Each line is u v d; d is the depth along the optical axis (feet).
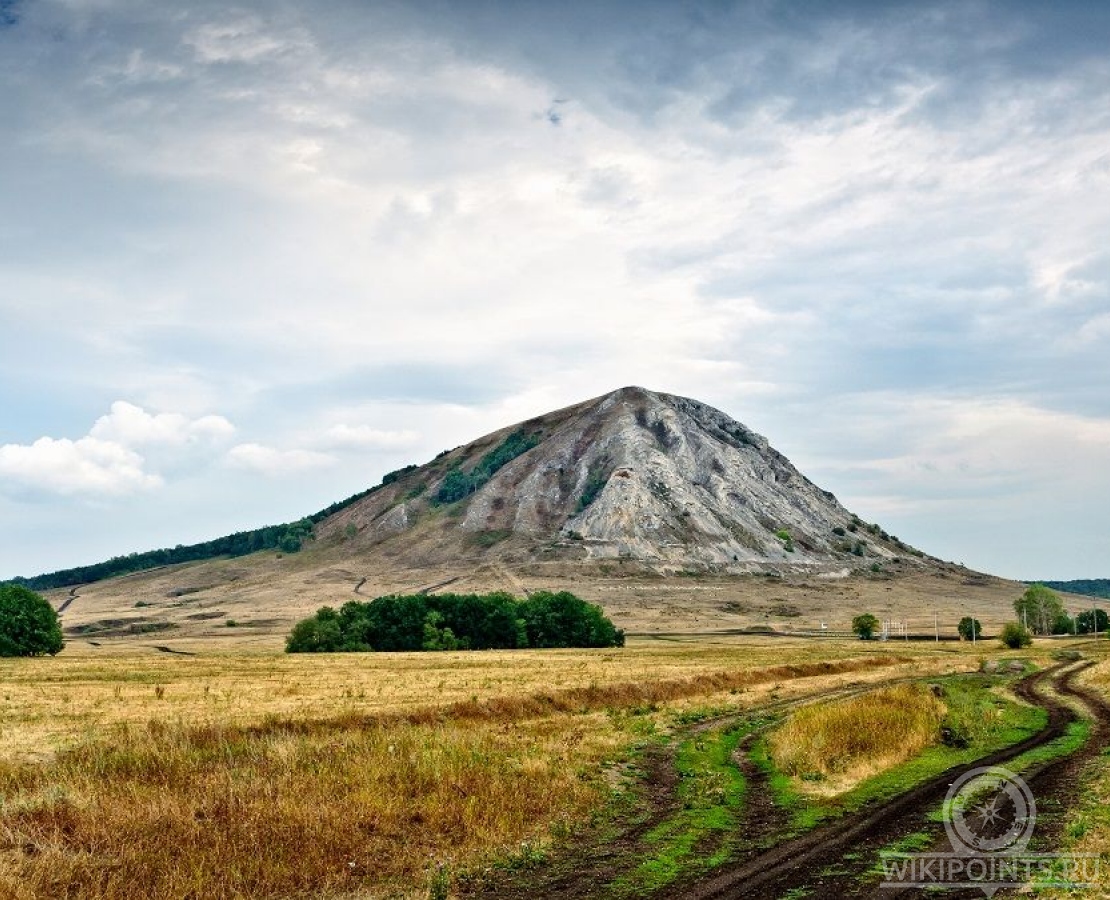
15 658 305.94
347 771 69.97
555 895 47.78
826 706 122.72
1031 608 577.02
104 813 55.57
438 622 420.36
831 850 54.44
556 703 145.48
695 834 60.90
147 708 134.10
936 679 205.87
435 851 55.31
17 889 43.98
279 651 420.77
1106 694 155.43
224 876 48.19
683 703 155.84
